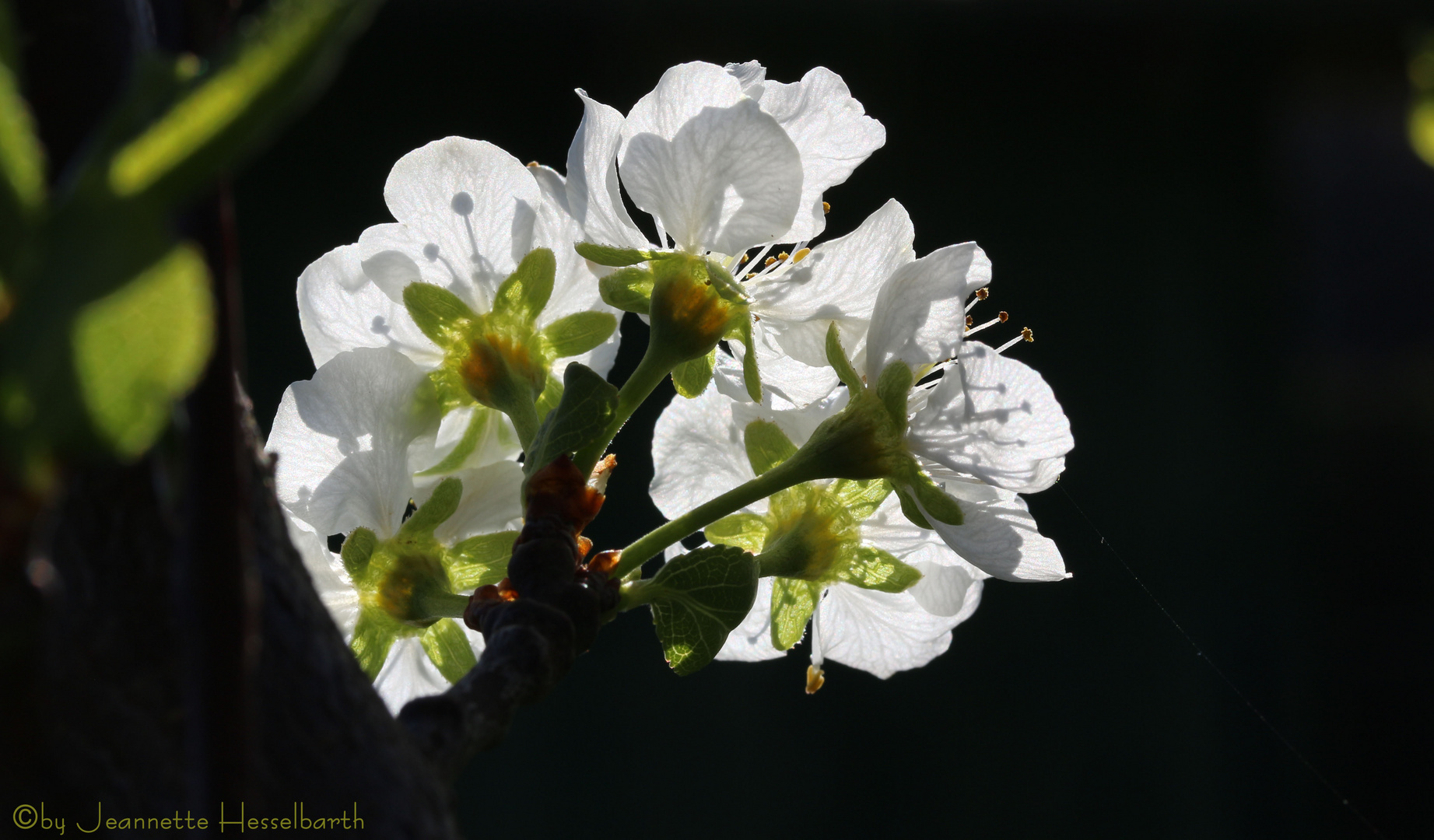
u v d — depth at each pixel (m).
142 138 0.19
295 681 0.31
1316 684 1.07
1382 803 0.95
